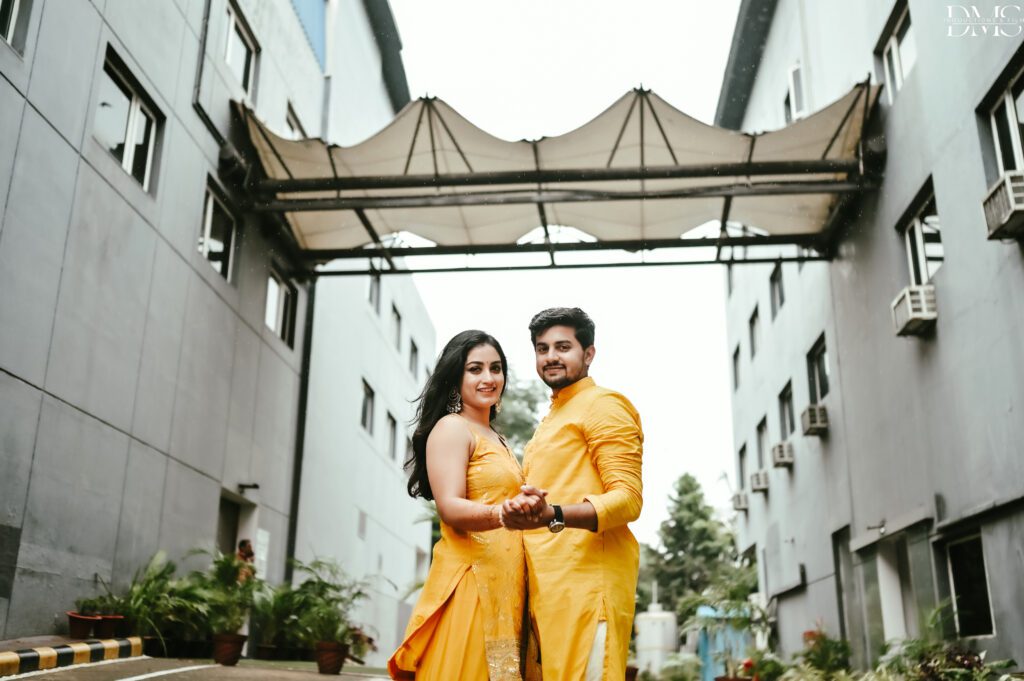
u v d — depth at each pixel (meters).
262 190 12.85
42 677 6.04
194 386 11.06
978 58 8.59
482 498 2.65
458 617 2.53
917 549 10.27
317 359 16.09
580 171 12.46
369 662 19.48
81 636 7.86
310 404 15.58
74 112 8.38
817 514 14.71
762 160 12.35
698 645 20.77
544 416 2.99
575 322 2.97
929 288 9.83
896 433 11.02
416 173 13.12
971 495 8.88
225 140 12.19
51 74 8.00
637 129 11.98
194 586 9.25
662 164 12.65
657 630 23.25
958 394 9.19
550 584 2.59
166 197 10.38
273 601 10.80
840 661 12.13
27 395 7.51
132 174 9.81
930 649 8.79
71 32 8.36
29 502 7.53
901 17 11.05
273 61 14.58
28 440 7.52
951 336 9.35
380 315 21.67
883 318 11.47
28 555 7.49
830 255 13.54
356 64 20.02
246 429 12.84
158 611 8.62
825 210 13.39
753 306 19.73
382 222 14.20
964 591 9.36
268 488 13.67
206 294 11.47
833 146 12.09
